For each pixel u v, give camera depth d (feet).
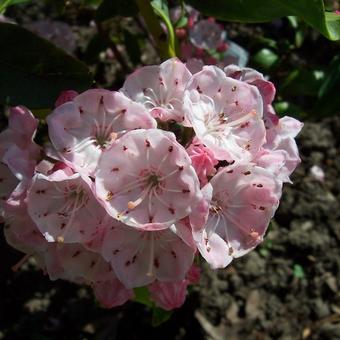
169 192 0.35
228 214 0.39
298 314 0.70
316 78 0.64
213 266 0.37
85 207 0.37
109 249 0.37
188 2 0.44
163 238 0.37
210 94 0.38
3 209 0.38
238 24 0.81
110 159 0.35
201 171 0.36
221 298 0.69
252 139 0.38
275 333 0.69
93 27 0.83
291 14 0.41
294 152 0.41
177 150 0.35
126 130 0.37
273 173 0.38
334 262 0.73
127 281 0.38
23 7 0.84
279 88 0.64
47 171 0.37
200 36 0.63
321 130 0.82
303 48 0.82
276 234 0.74
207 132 0.37
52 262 0.40
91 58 0.65
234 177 0.38
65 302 0.68
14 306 0.68
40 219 0.37
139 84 0.39
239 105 0.39
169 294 0.41
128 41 0.67
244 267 0.71
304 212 0.75
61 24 0.69
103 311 0.68
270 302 0.70
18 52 0.40
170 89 0.39
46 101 0.40
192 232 0.35
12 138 0.39
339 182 0.78
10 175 0.40
